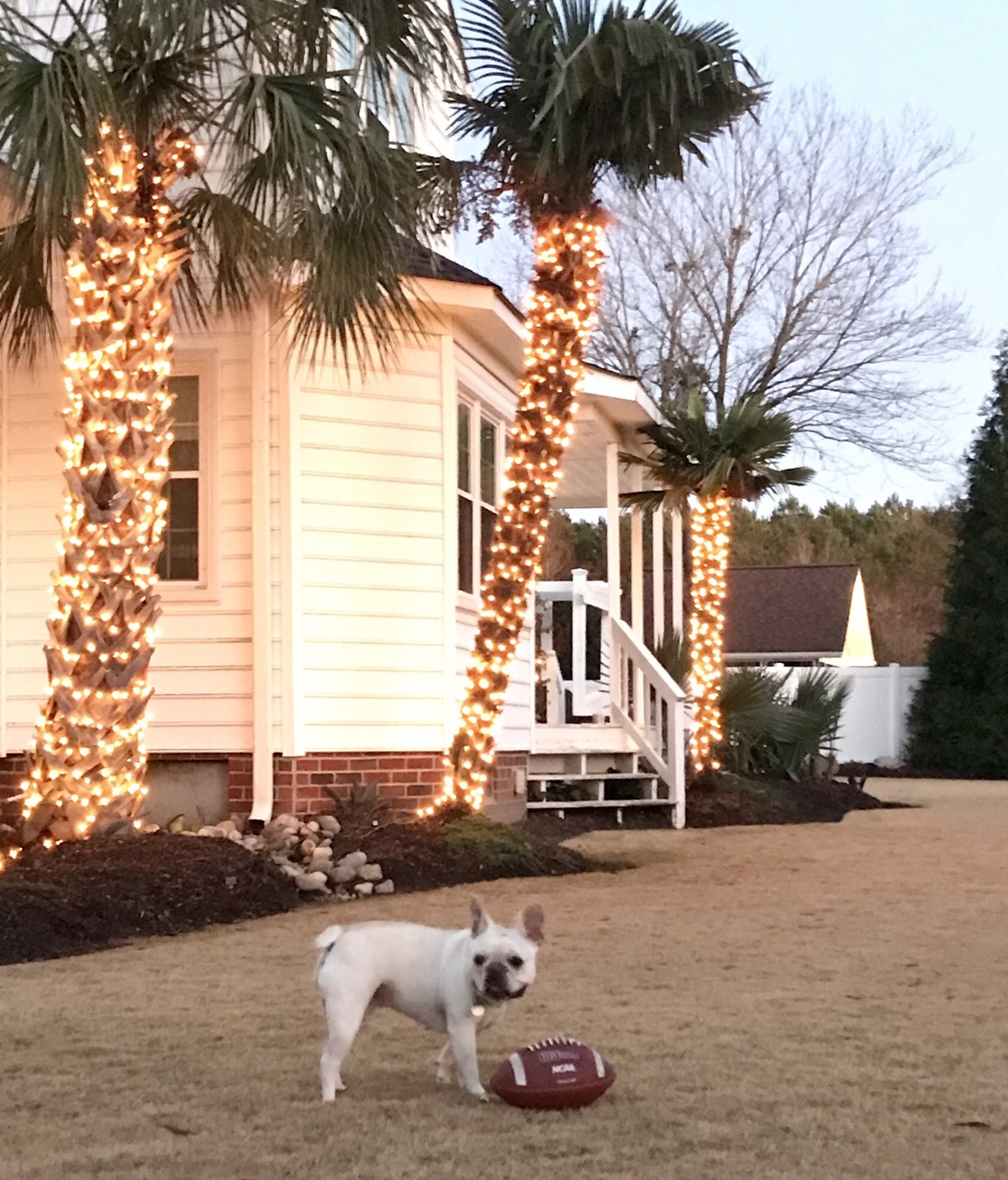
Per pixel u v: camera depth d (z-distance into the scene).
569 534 40.03
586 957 7.45
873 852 12.54
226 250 10.83
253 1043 5.62
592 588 19.34
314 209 9.21
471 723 11.74
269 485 11.91
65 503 9.66
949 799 21.22
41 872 8.59
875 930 8.32
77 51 8.41
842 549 53.12
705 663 17.41
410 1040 5.73
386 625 12.27
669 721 16.02
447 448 12.59
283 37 9.79
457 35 10.34
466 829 11.12
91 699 9.45
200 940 8.09
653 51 10.90
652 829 15.09
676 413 18.41
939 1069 5.22
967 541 31.56
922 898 9.66
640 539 19.11
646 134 11.68
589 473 20.06
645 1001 6.38
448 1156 4.18
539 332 11.87
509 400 14.90
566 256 11.85
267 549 11.88
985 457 31.81
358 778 12.08
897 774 29.98
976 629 30.84
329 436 12.13
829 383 30.14
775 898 9.59
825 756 23.03
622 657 16.95
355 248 9.93
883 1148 4.28
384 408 12.36
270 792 11.74
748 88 11.83
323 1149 4.24
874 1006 6.27
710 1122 4.54
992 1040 5.65
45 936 7.81
